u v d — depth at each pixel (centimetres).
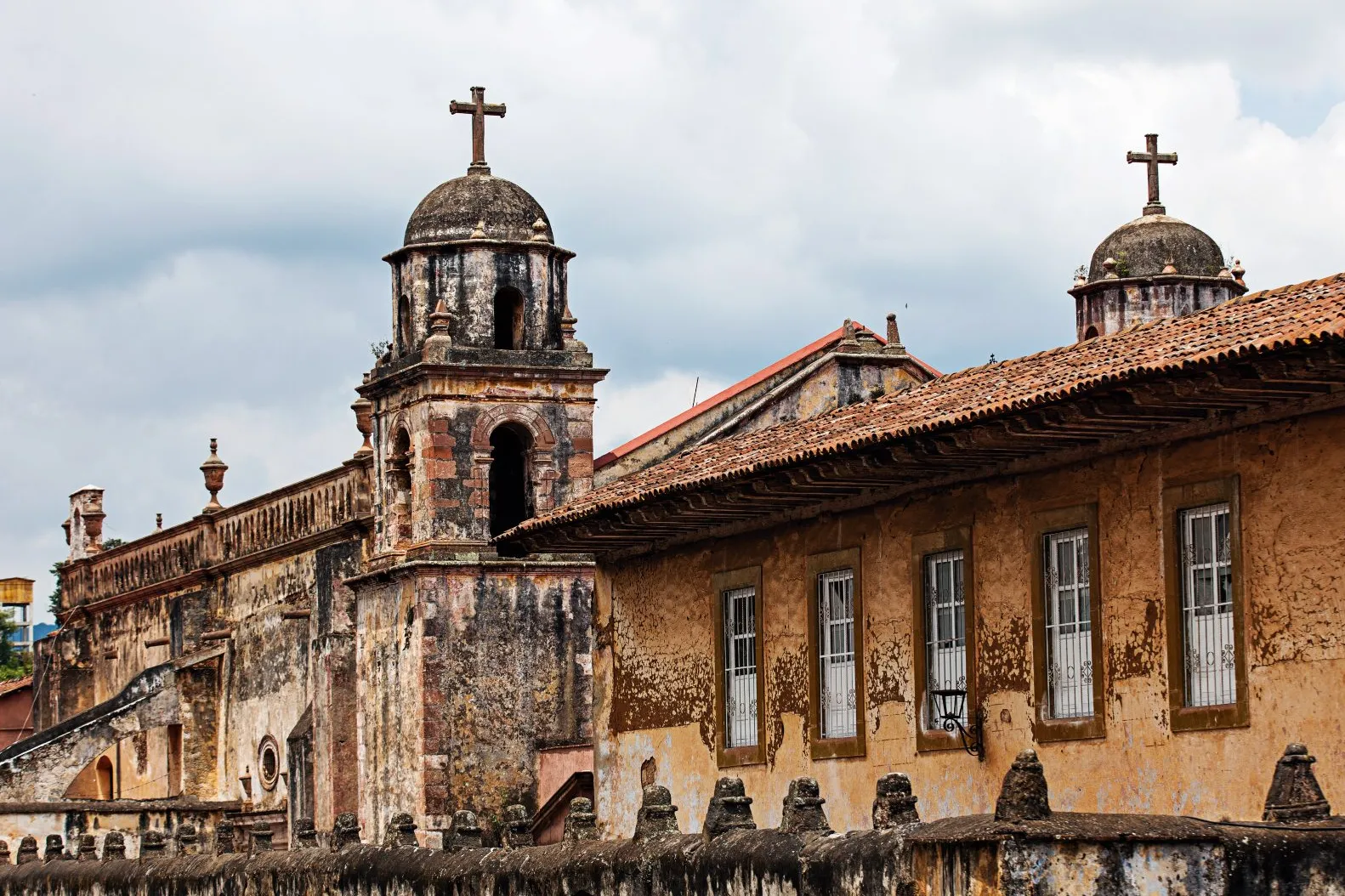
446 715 4309
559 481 4450
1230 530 2470
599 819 3684
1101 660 2642
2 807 4869
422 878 2655
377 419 4559
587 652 4412
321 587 5072
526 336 4491
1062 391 2456
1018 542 2789
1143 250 5491
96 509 6525
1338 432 2344
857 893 1870
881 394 4644
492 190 4541
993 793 2809
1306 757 1906
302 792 4894
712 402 4597
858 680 3067
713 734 3391
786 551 3244
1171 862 1681
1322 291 2533
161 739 5672
